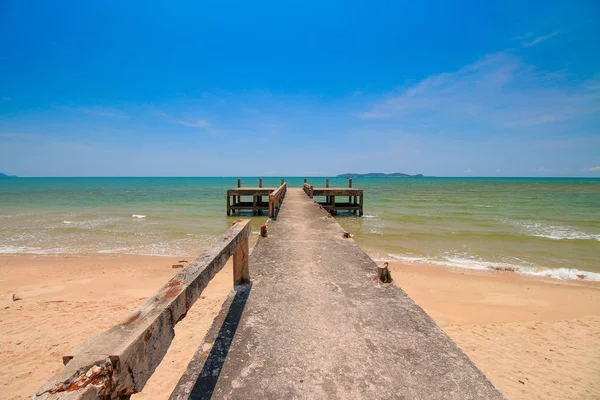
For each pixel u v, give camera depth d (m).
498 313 6.82
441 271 9.72
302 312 3.11
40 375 4.40
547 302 7.42
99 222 18.67
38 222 18.59
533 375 4.52
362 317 3.02
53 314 6.38
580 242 13.55
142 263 10.48
